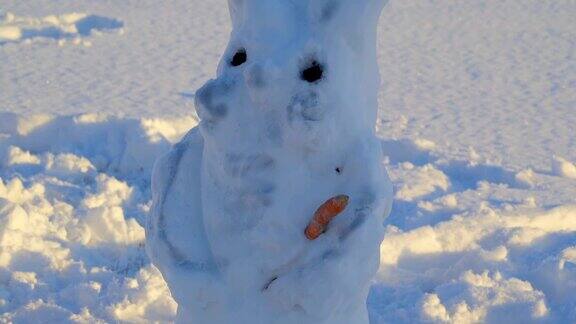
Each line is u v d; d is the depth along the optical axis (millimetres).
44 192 7918
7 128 9180
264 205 4062
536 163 8844
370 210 4004
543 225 7539
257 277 4141
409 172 8375
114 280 6539
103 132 8961
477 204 7719
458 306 6297
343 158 4082
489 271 6703
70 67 11320
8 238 6863
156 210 4336
